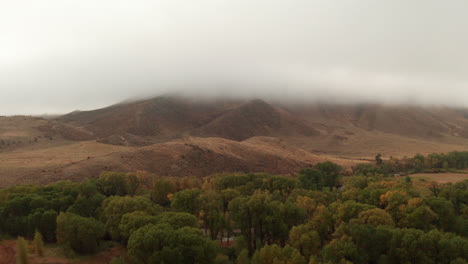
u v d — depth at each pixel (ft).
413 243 146.20
